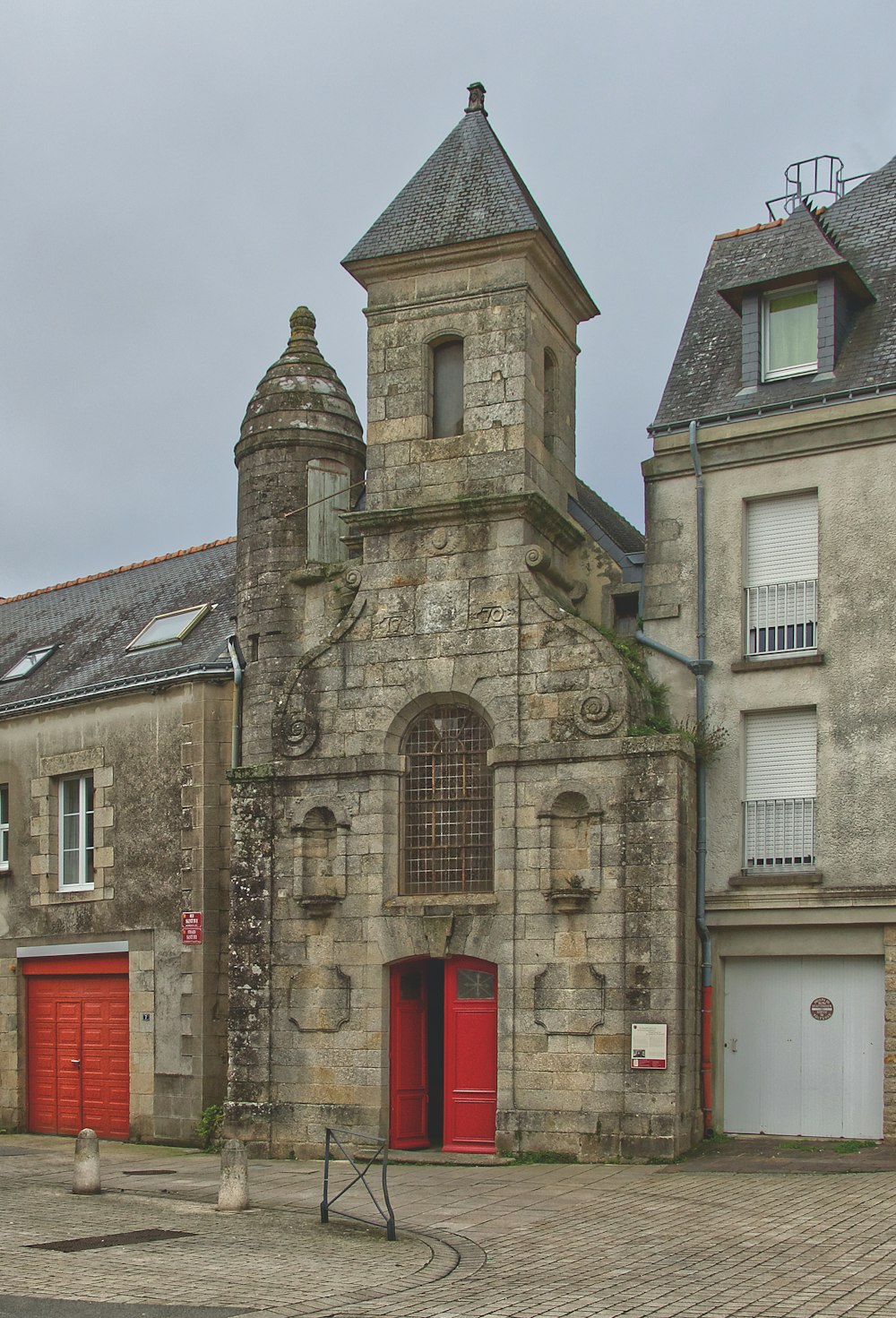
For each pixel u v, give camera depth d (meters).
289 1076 18.97
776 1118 17.84
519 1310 10.20
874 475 18.16
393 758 19.20
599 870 17.66
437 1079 19.91
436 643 19.12
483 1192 15.30
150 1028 21.45
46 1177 17.42
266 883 19.50
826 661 18.08
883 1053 17.28
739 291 19.59
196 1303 10.34
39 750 24.28
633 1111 17.02
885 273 19.84
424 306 19.94
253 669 21.34
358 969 18.78
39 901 23.75
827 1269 11.24
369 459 19.92
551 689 18.33
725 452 19.11
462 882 18.77
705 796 18.34
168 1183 16.64
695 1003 17.81
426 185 20.66
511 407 19.25
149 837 22.06
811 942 17.73
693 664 18.72
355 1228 13.40
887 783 17.48
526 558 18.81
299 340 23.06
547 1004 17.67
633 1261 11.78
